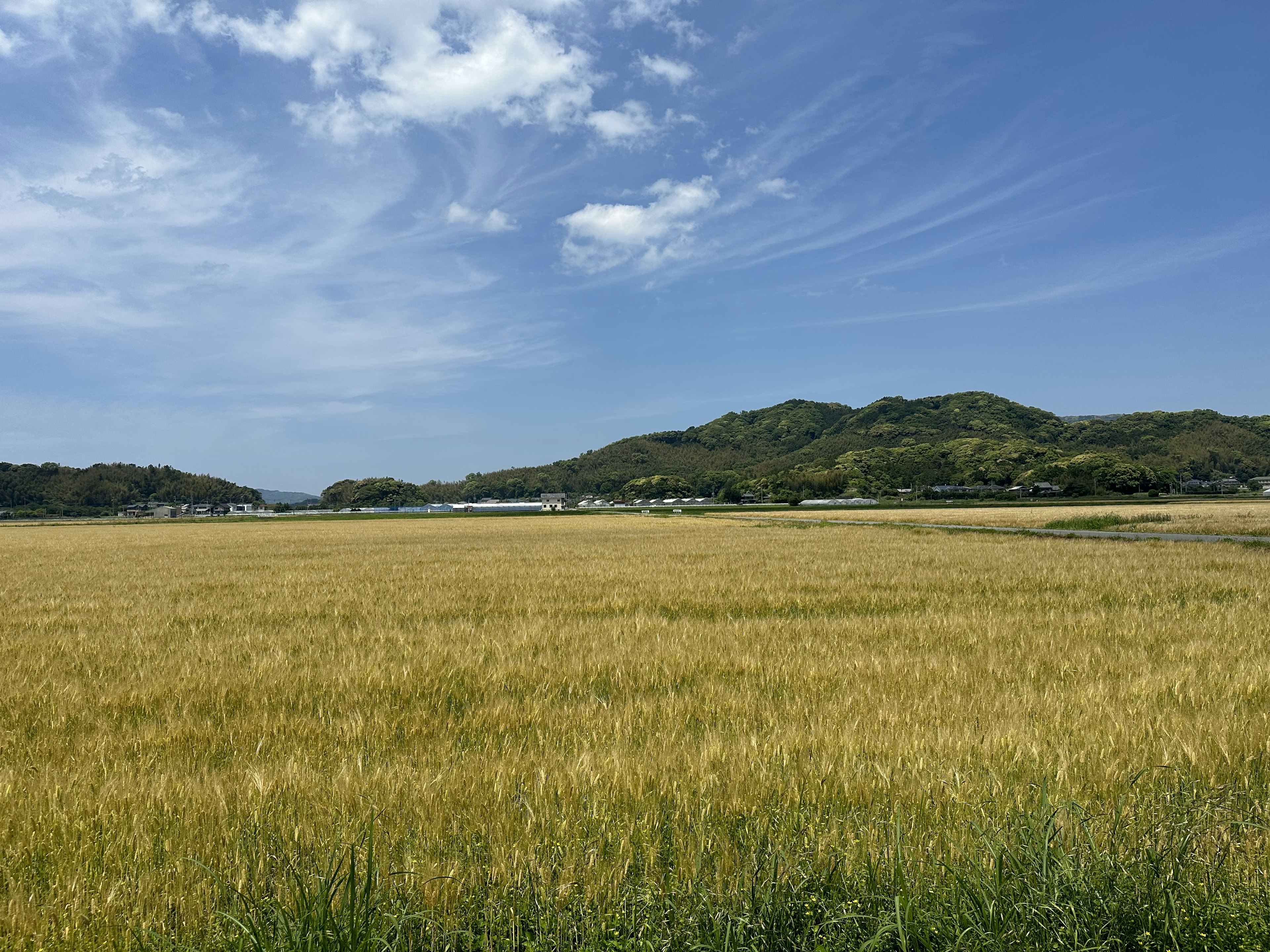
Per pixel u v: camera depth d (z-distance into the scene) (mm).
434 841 4023
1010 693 7250
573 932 3230
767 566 23531
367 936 3064
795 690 7703
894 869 3539
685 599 15656
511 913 3344
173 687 8125
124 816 4434
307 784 4895
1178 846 3758
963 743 5574
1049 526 49219
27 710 7344
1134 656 9188
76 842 4129
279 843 4004
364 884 3445
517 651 10094
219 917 3361
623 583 18938
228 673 8859
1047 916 3260
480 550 35406
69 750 5969
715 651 9836
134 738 6203
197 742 6148
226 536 60906
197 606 15531
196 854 3971
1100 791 4688
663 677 8438
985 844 3793
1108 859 3570
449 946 3217
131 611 14977
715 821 4289
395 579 20969
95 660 9898
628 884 3516
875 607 14508
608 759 5258
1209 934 3164
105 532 76125
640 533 52844
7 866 3891
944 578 19203
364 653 10125
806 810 4371
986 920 3234
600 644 10438
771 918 3221
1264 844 3908
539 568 24141
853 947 3105
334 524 93562
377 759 5586
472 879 3633
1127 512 64625
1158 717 6258
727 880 3596
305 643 10945
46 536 67812
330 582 20531
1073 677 8227
